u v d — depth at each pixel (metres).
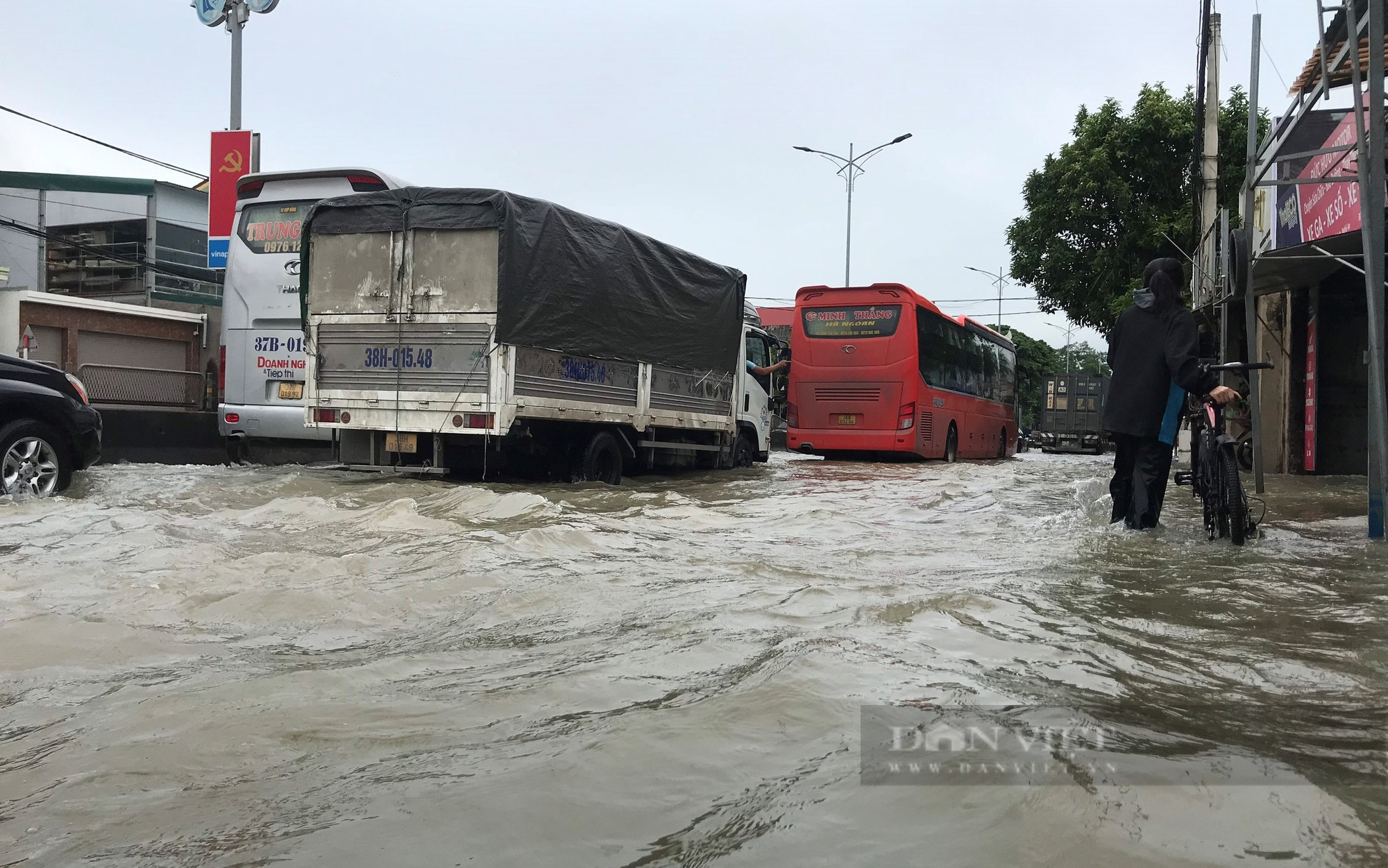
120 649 3.20
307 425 10.28
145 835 1.79
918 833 1.73
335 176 11.99
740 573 4.79
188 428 17.14
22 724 2.47
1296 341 15.73
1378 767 2.06
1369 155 6.61
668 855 1.67
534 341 10.02
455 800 1.90
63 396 8.59
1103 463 23.11
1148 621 3.70
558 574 4.68
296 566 4.68
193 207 34.12
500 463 10.59
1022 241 31.95
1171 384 6.67
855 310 19.55
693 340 13.22
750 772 2.03
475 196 9.71
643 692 2.66
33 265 33.22
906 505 8.78
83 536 5.86
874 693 2.61
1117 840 1.68
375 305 10.08
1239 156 28.83
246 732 2.34
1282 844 1.67
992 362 25.84
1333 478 13.97
